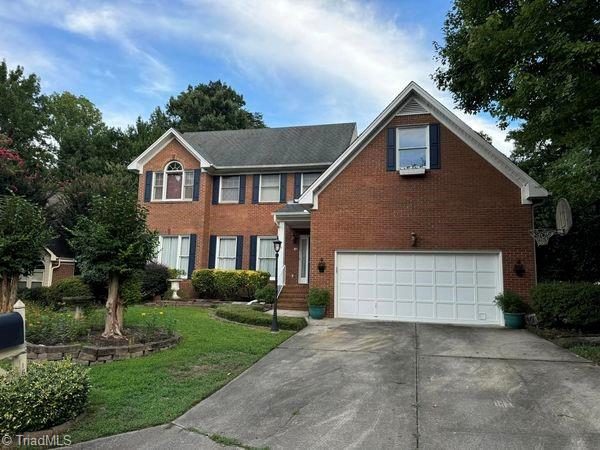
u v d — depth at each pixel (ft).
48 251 61.82
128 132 124.77
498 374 22.75
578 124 27.99
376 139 44.52
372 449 14.39
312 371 23.58
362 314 42.78
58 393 15.34
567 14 24.67
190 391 19.83
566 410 17.53
